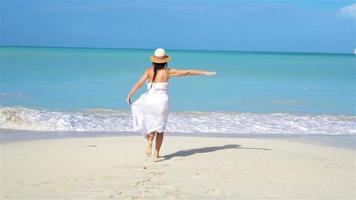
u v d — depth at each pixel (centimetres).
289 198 609
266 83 2980
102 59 6184
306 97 2239
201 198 592
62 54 8025
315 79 3381
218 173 745
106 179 689
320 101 2088
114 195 598
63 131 1272
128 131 1298
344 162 902
